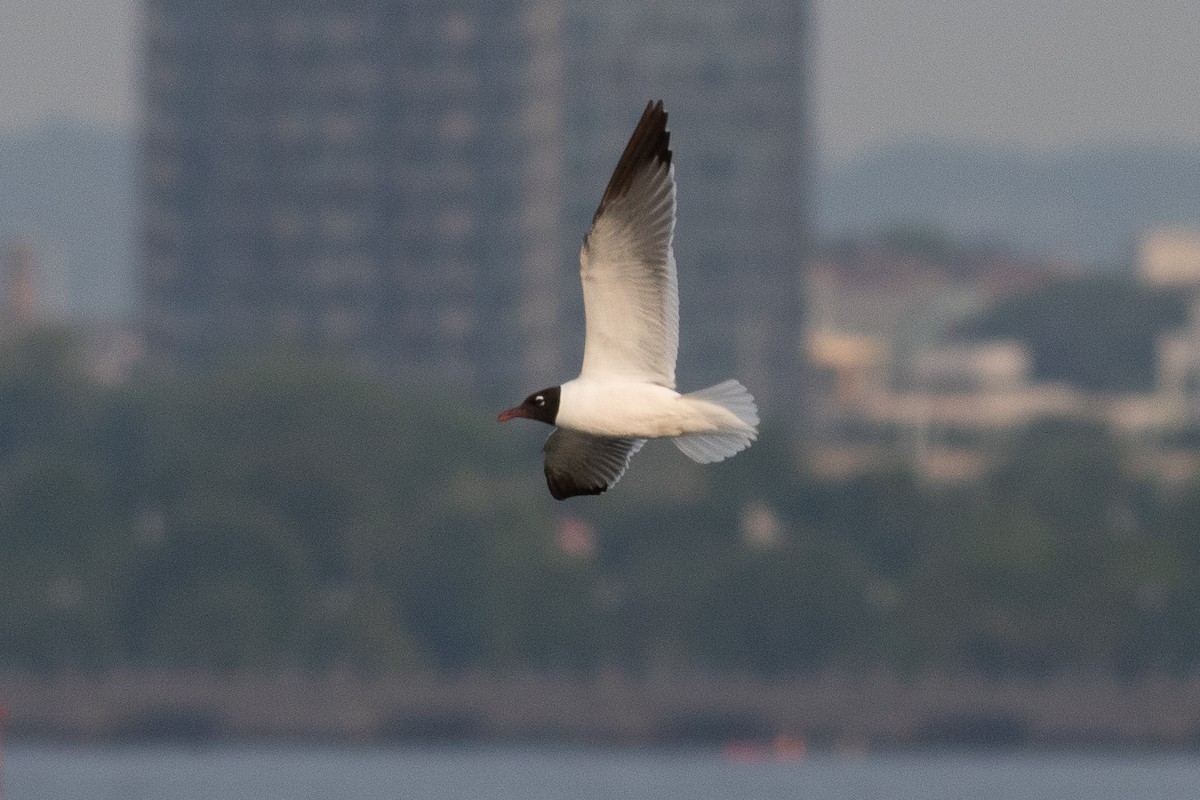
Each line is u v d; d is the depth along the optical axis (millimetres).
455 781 147000
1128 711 177000
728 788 144375
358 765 160125
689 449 24234
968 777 155375
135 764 159125
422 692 177250
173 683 175500
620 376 24359
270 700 175750
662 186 24078
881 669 180000
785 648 179625
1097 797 137875
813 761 169125
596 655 180375
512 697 177625
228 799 132750
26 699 175125
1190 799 135875
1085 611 180250
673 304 24250
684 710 176875
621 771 157750
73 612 178875
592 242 24250
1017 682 177750
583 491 24500
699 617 180500
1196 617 180125
